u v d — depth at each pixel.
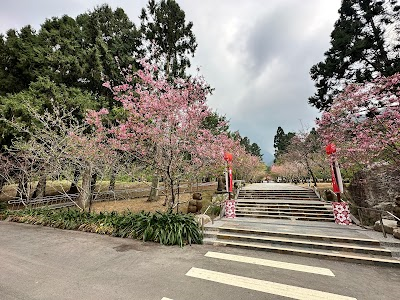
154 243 5.93
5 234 7.00
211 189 16.19
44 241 6.16
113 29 14.39
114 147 7.88
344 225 7.41
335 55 13.29
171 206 7.35
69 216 8.20
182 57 14.63
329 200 11.16
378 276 3.99
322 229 6.73
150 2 13.42
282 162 37.19
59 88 11.39
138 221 6.68
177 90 7.61
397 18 11.48
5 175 11.44
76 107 10.74
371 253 4.96
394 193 7.64
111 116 11.74
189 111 7.26
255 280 3.77
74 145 8.34
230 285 3.58
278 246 5.57
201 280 3.75
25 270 4.18
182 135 7.27
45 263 4.54
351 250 5.11
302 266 4.44
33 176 10.43
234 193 13.98
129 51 14.52
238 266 4.40
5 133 9.88
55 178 9.92
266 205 10.56
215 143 9.33
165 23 13.46
